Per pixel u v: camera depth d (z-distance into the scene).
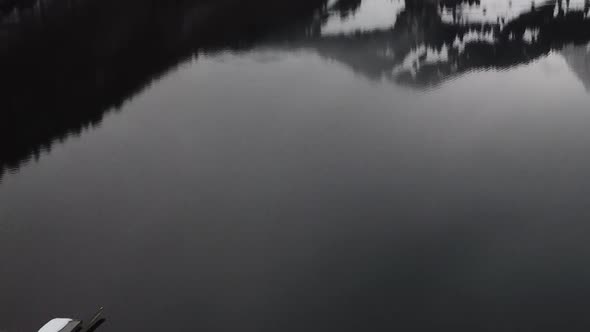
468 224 29.75
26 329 23.12
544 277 25.92
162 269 26.84
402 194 32.28
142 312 24.23
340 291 25.36
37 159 36.47
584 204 30.39
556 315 23.92
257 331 23.34
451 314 24.25
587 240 28.03
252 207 31.52
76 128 40.06
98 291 25.42
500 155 35.38
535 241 28.05
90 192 32.91
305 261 27.38
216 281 26.11
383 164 35.12
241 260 27.39
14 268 26.88
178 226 30.08
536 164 34.16
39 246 28.45
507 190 32.16
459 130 38.25
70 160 36.38
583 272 26.02
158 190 33.22
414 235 29.05
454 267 26.83
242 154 36.72
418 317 24.08
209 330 23.39
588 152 34.72
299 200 32.00
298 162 35.50
